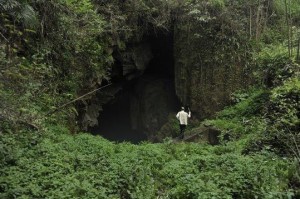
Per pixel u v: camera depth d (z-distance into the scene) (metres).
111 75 21.88
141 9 20.08
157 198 7.33
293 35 17.69
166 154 10.73
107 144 11.53
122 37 19.89
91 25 15.30
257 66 18.06
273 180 7.55
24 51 12.48
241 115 16.88
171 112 23.95
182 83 21.72
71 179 7.45
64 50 14.30
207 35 20.61
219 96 19.98
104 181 7.62
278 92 12.05
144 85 25.92
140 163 9.39
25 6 10.65
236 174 7.87
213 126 16.62
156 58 24.53
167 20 20.97
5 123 9.11
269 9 21.27
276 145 10.16
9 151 8.35
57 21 13.55
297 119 10.07
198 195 6.86
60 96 13.48
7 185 6.88
